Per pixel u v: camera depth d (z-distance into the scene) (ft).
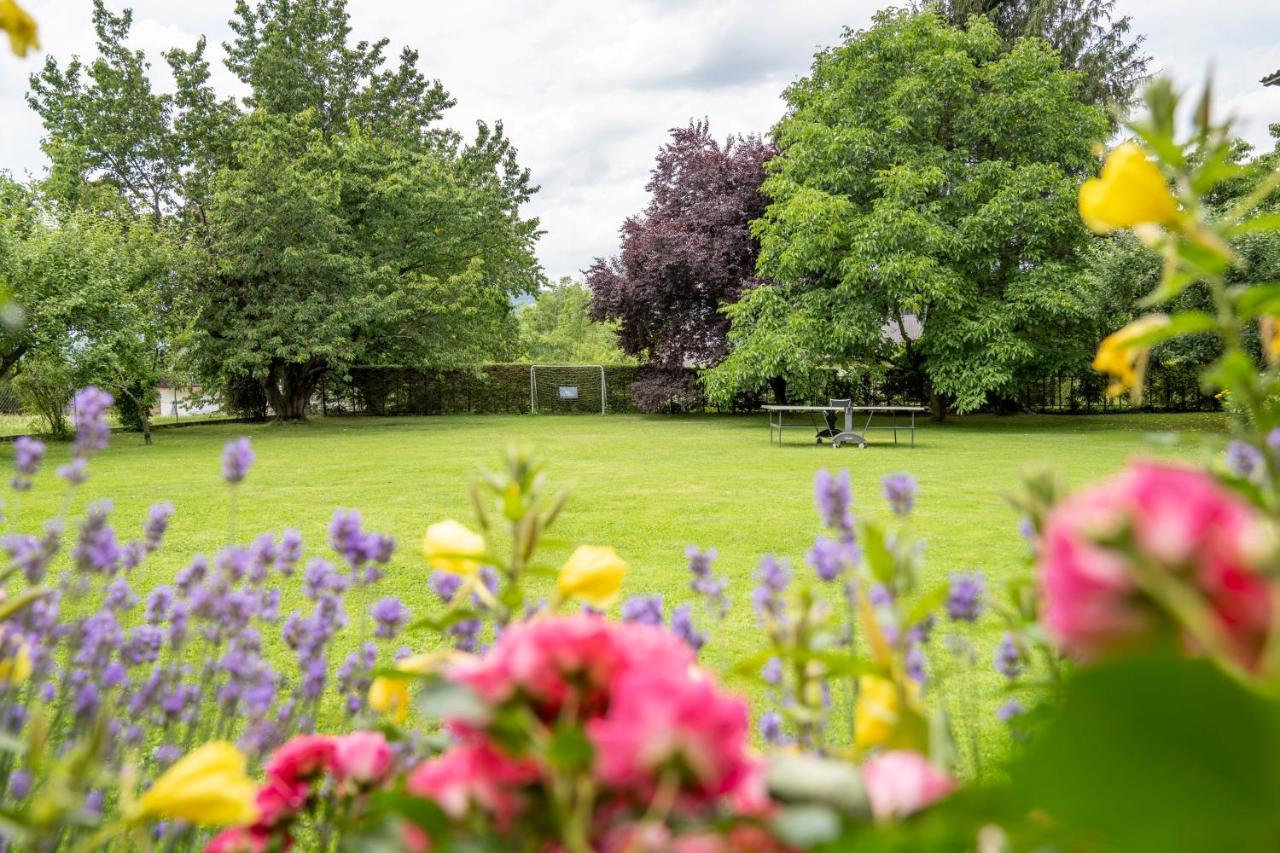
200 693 4.90
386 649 8.93
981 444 44.21
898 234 57.67
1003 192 58.23
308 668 4.69
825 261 61.26
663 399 79.10
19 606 3.01
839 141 61.67
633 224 81.51
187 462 37.17
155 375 50.67
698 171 79.30
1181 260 1.76
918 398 76.54
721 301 71.15
